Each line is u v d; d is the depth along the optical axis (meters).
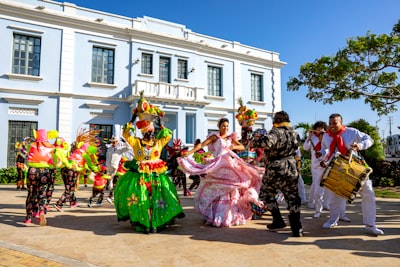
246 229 5.07
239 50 23.33
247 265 3.37
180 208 5.05
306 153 21.16
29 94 16.02
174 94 19.02
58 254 3.75
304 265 3.37
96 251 3.86
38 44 16.50
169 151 8.62
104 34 18.16
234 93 22.67
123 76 18.58
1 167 15.19
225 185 5.40
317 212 6.20
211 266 3.34
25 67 16.11
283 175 4.50
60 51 16.84
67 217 6.16
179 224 5.46
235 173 5.51
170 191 5.14
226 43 22.91
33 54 16.34
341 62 11.30
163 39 19.83
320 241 4.32
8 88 15.43
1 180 14.41
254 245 4.12
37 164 5.51
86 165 7.55
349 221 5.73
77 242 4.27
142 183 4.95
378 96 11.99
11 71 15.70
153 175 5.09
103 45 18.09
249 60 23.64
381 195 10.23
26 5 15.92
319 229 5.07
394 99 12.34
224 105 22.25
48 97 16.52
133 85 18.20
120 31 18.53
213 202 5.50
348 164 4.56
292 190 4.60
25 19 16.00
